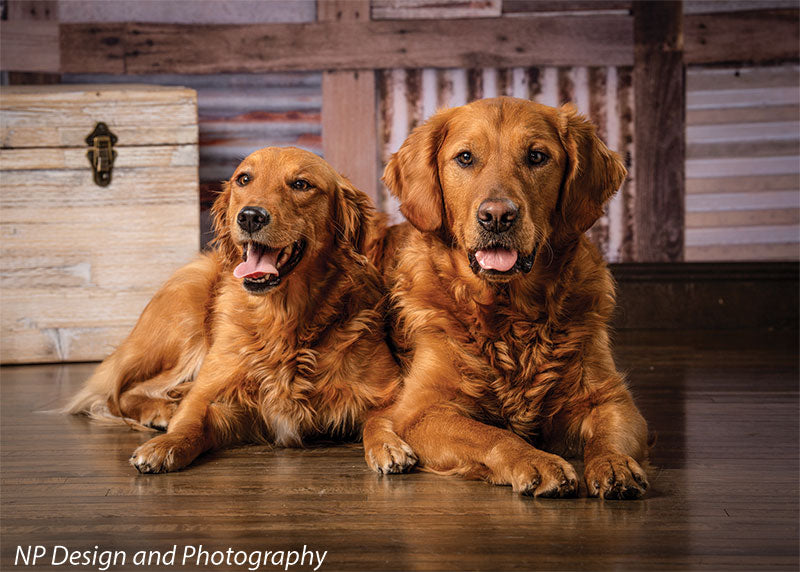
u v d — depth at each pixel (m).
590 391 2.26
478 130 2.21
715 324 5.38
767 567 1.46
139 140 4.09
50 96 4.01
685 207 5.38
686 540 1.60
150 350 2.86
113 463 2.26
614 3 5.26
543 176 2.20
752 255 5.40
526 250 2.10
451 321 2.32
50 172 4.05
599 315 2.34
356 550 1.56
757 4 5.25
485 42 5.25
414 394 2.31
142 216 4.14
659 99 5.30
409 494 1.94
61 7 5.10
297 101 5.30
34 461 2.29
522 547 1.57
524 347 2.28
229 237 2.58
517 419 2.30
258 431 2.55
